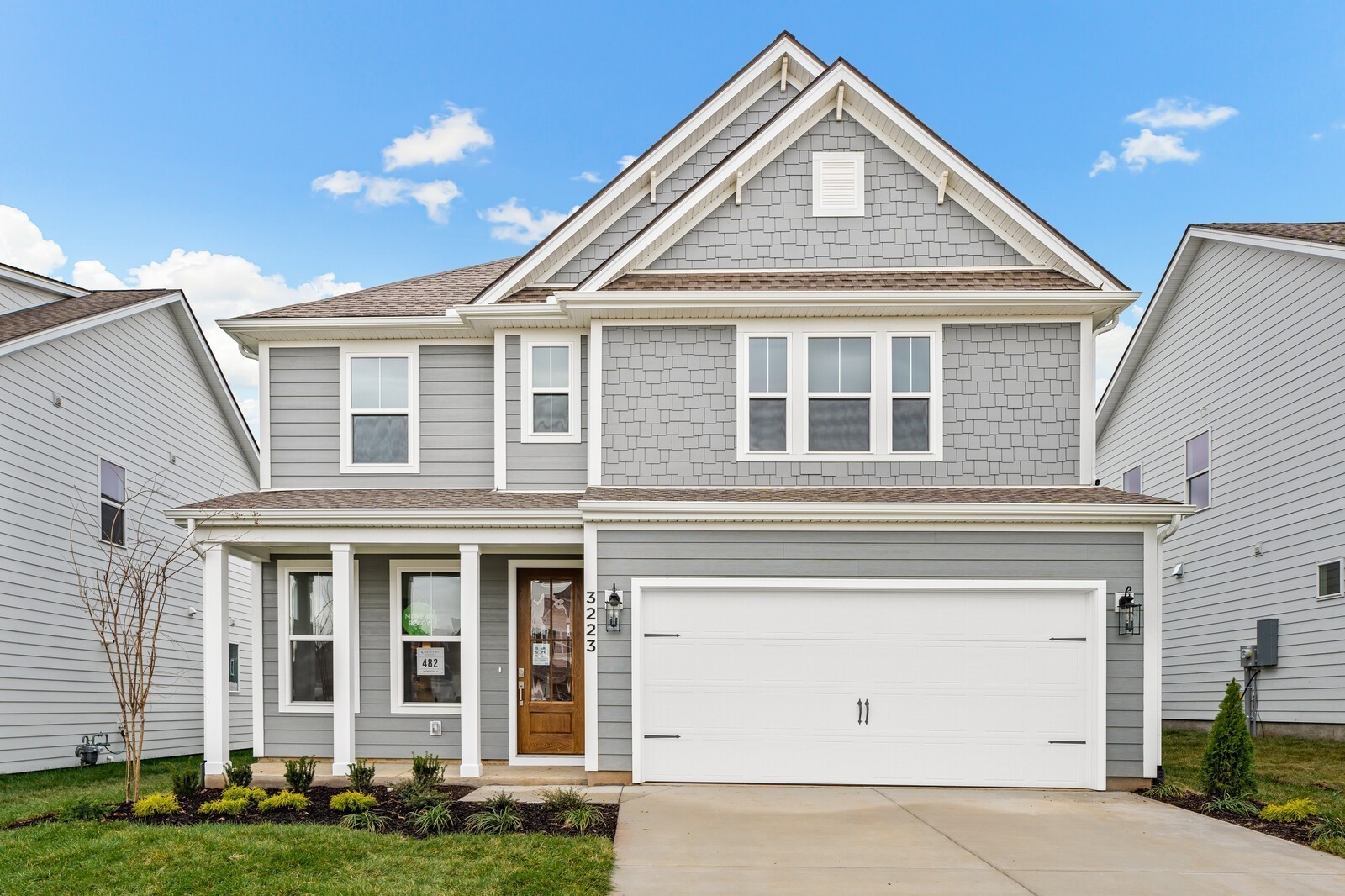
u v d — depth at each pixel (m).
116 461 15.30
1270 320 15.09
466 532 10.88
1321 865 7.20
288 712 12.12
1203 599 17.00
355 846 7.15
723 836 7.91
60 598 13.55
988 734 10.34
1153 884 6.67
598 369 11.52
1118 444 21.02
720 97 12.78
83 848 7.15
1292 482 14.44
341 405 12.70
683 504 10.31
